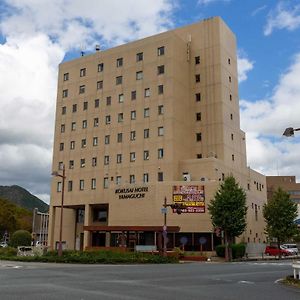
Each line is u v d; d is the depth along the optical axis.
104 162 64.88
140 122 62.88
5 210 96.56
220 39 65.38
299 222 28.34
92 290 14.30
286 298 13.11
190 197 53.69
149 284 16.95
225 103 64.38
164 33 63.66
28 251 47.34
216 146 62.12
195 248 52.31
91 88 69.38
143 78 64.12
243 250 50.88
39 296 12.30
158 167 59.62
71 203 66.19
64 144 69.94
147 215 55.00
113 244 58.31
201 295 13.44
